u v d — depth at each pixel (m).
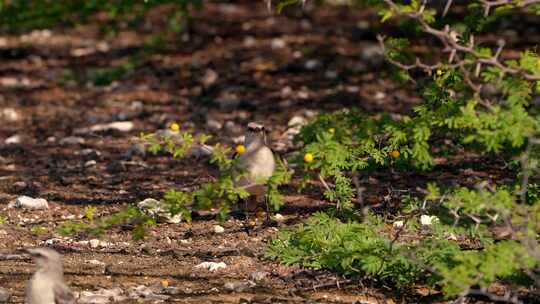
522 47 25.08
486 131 9.80
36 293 9.38
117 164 17.64
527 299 10.50
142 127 20.91
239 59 26.30
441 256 10.51
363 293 10.86
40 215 14.52
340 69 24.80
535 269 10.25
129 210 10.37
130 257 12.42
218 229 13.52
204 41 28.58
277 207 10.18
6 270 11.77
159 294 10.88
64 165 17.88
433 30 9.71
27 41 30.09
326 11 31.66
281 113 21.44
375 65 24.88
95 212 14.62
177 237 13.27
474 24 11.67
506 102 10.23
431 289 10.88
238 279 11.48
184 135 10.34
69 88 24.75
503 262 9.42
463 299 10.15
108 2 28.61
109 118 21.70
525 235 9.54
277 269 11.79
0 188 16.20
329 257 10.93
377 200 14.55
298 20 30.62
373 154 11.56
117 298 10.61
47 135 20.45
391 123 10.54
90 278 11.45
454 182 15.48
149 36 29.92
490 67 10.14
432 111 10.45
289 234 11.83
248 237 13.21
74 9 28.50
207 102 22.80
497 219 10.77
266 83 24.02
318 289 11.05
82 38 30.27
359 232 11.27
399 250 10.49
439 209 10.84
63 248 12.83
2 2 27.38
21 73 26.39
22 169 17.62
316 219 11.62
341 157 10.39
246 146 12.87
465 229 10.84
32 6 28.41
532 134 9.95
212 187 10.20
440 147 15.89
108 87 24.70
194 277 11.56
